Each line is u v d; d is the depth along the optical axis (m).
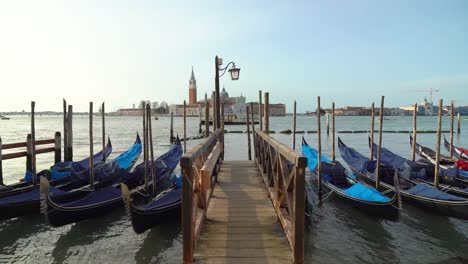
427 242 8.03
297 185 3.86
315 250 7.57
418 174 11.95
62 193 9.56
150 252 7.44
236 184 8.73
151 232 8.45
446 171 11.54
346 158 14.92
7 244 7.89
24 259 7.16
